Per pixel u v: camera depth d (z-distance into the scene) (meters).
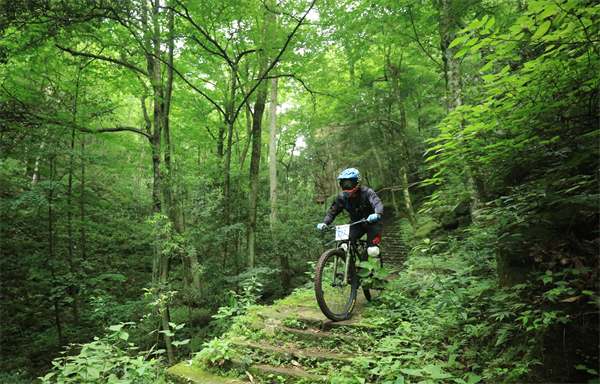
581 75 1.95
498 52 1.93
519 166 2.99
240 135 18.17
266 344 3.16
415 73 13.81
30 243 10.32
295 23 8.45
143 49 8.55
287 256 11.77
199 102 12.21
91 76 9.79
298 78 9.63
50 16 7.15
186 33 8.45
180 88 11.56
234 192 9.80
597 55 1.79
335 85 11.53
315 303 4.18
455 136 2.53
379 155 22.33
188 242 8.06
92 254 14.45
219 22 8.60
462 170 3.00
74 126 9.01
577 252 2.32
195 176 8.64
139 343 8.54
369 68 14.39
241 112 14.05
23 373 7.86
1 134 8.44
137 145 10.51
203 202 8.20
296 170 22.22
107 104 10.01
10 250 10.45
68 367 2.33
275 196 13.88
